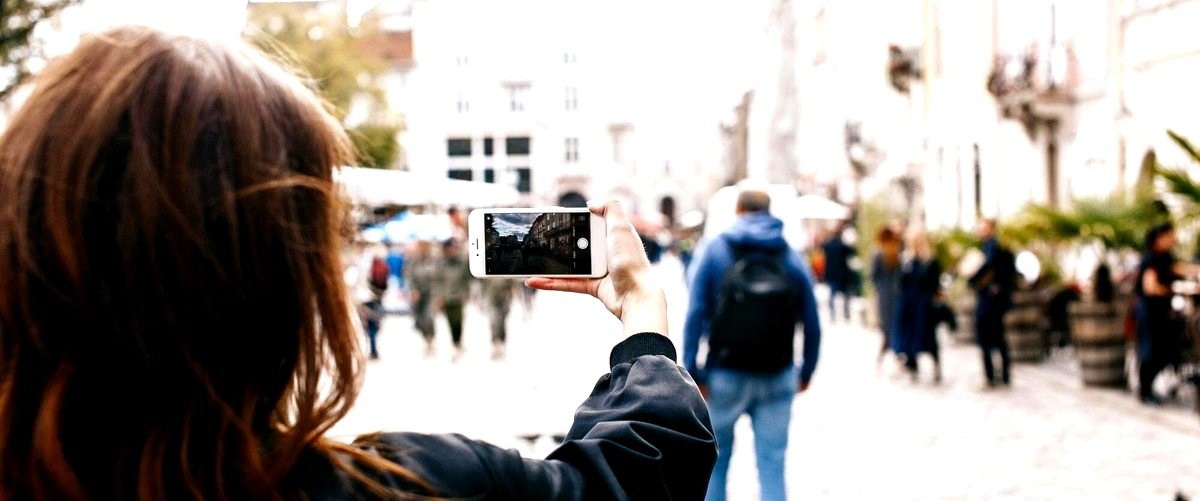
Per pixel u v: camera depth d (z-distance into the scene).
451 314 19.30
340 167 1.23
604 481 1.20
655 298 1.52
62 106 1.10
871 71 38.94
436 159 85.88
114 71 1.11
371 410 12.50
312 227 1.16
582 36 89.00
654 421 1.28
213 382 1.09
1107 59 21.81
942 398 13.12
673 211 91.19
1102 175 22.17
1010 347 16.44
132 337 1.06
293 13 33.25
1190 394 12.68
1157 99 20.14
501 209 1.75
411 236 32.06
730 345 5.90
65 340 1.07
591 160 89.56
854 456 9.67
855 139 40.22
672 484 1.26
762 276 5.92
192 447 1.07
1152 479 8.53
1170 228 11.83
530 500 1.17
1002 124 26.67
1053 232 13.77
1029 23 25.23
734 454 9.73
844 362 17.30
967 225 28.80
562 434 9.56
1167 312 11.87
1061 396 13.02
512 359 18.91
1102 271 13.38
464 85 87.44
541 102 88.69
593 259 1.72
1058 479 8.60
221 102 1.12
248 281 1.10
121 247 1.06
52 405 1.05
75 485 1.04
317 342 1.15
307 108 1.19
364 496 1.11
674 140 90.56
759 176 69.06
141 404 1.08
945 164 30.78
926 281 14.49
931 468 9.10
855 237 29.66
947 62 30.72
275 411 1.17
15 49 9.09
